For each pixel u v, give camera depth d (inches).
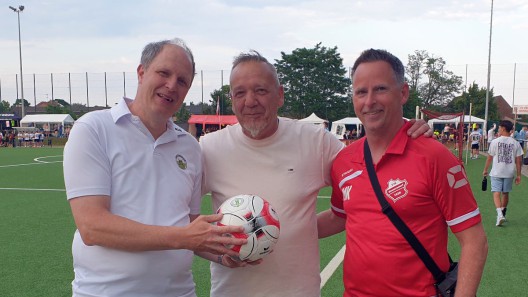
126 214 90.1
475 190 477.1
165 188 95.1
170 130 99.8
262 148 111.0
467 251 87.7
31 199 435.5
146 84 95.0
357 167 99.0
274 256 108.0
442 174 88.4
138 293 89.7
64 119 1717.5
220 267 112.2
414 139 93.6
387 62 93.7
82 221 84.5
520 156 313.7
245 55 107.7
